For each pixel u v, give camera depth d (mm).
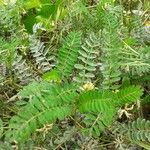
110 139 343
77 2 453
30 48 387
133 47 422
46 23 440
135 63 372
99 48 391
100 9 440
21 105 341
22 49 402
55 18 446
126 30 434
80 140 333
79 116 337
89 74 359
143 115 381
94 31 437
